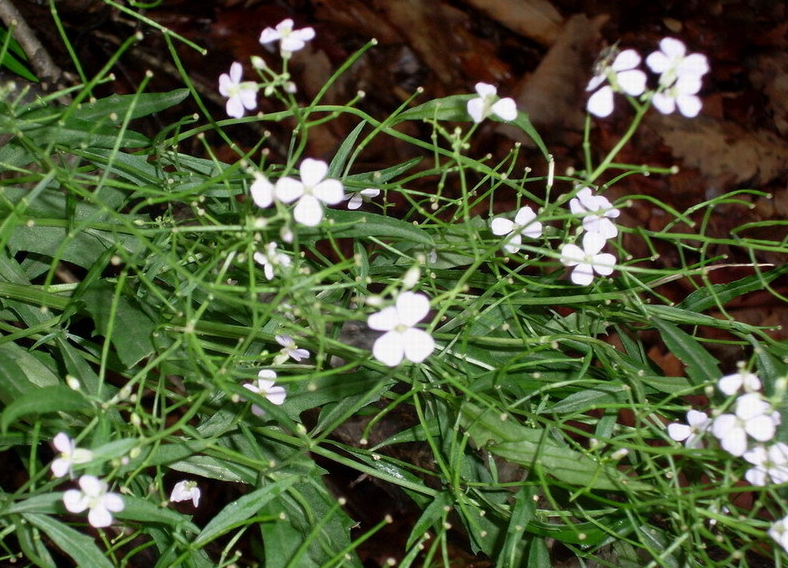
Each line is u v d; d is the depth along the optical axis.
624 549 0.20
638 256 0.45
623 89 0.18
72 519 0.24
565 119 0.48
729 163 0.49
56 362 0.20
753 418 0.17
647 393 0.21
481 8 0.52
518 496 0.19
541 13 0.53
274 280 0.19
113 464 0.17
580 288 0.22
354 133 0.21
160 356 0.18
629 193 0.47
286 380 0.18
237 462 0.19
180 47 0.43
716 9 0.57
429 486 0.21
